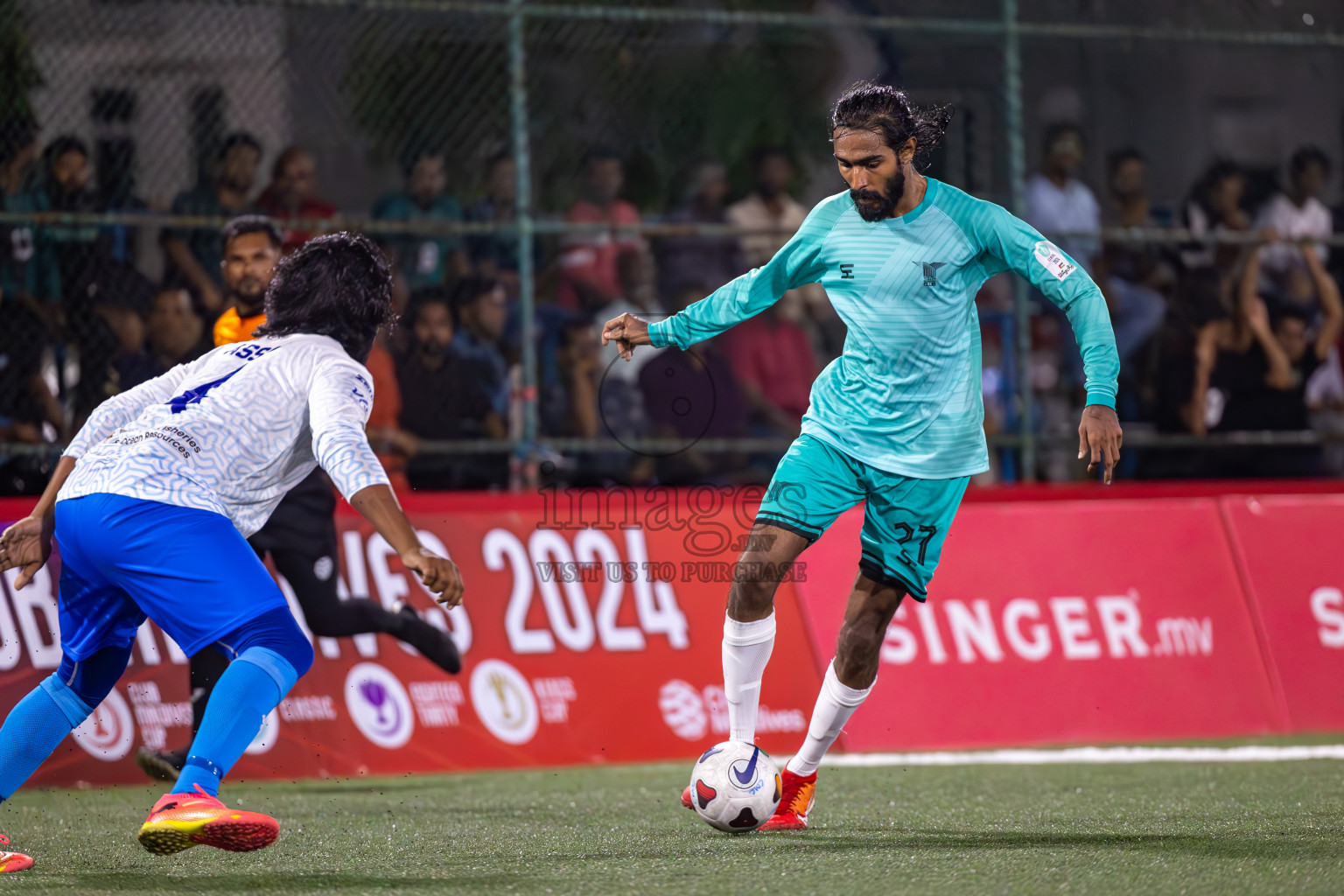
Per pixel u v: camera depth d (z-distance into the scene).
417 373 26.02
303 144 26.59
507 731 21.98
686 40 28.52
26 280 24.02
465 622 22.23
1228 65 31.52
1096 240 26.84
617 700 22.69
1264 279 30.91
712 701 23.19
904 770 20.38
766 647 13.66
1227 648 25.44
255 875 11.45
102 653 12.02
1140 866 11.45
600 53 28.25
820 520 13.59
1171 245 30.17
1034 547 25.23
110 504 10.92
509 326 27.89
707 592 23.66
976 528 25.11
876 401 13.65
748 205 29.48
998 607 24.67
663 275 29.19
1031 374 29.11
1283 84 31.88
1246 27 31.67
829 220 13.97
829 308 29.61
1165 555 25.75
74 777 19.72
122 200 25.00
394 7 24.59
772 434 28.39
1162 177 31.44
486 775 20.88
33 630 20.22
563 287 28.47
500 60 27.61
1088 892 10.31
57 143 24.48
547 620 22.70
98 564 11.05
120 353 24.22
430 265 26.95
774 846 12.88
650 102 28.78
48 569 20.52
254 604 10.97
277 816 15.95
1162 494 26.31
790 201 29.78
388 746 21.23
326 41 26.70
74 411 24.02
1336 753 21.78
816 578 24.16
